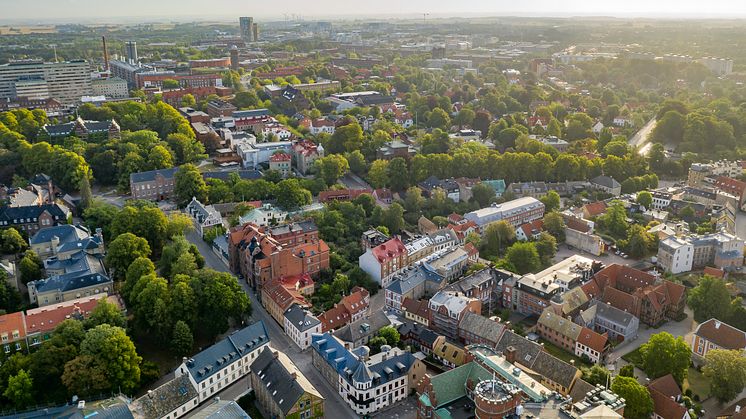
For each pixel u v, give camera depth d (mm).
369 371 186625
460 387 180875
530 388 172250
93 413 164000
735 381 190375
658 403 180250
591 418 156500
